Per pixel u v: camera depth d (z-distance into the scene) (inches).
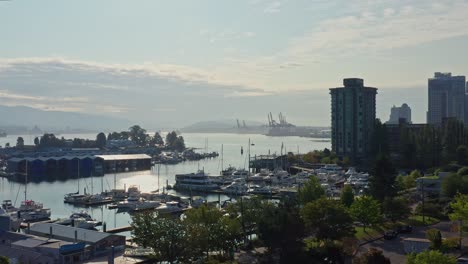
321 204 4628.4
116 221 7534.5
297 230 4025.6
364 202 5364.2
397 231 5285.4
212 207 5177.2
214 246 4515.3
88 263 4598.9
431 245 4313.5
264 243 4128.9
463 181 6968.5
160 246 4229.8
